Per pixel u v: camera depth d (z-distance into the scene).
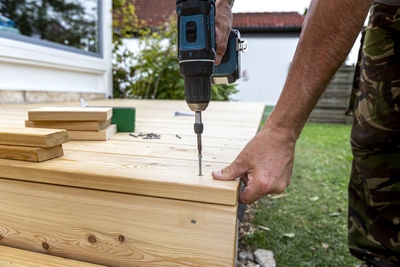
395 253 1.05
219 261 0.70
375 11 0.99
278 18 11.65
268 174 0.73
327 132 5.62
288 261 1.58
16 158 0.84
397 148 1.02
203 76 0.70
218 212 0.69
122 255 0.77
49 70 2.81
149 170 0.79
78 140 1.14
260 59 10.25
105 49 3.65
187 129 1.45
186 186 0.69
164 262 0.74
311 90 0.71
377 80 1.01
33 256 0.82
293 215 2.13
